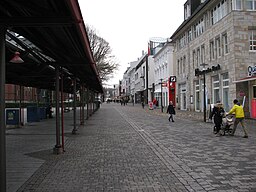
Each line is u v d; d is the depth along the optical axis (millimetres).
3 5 5320
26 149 11961
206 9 33219
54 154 10844
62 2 4965
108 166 8883
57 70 10875
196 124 22688
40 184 7074
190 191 6418
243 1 26672
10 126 20812
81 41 7000
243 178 7375
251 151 11055
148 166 8844
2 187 5484
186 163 9164
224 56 28875
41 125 22422
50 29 6453
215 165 8836
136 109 53906
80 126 21625
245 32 26594
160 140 14227
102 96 129375
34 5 5230
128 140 14312
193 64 39844
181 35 46000
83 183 7125
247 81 25734
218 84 31016
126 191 6473
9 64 10727
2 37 5516
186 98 43469
